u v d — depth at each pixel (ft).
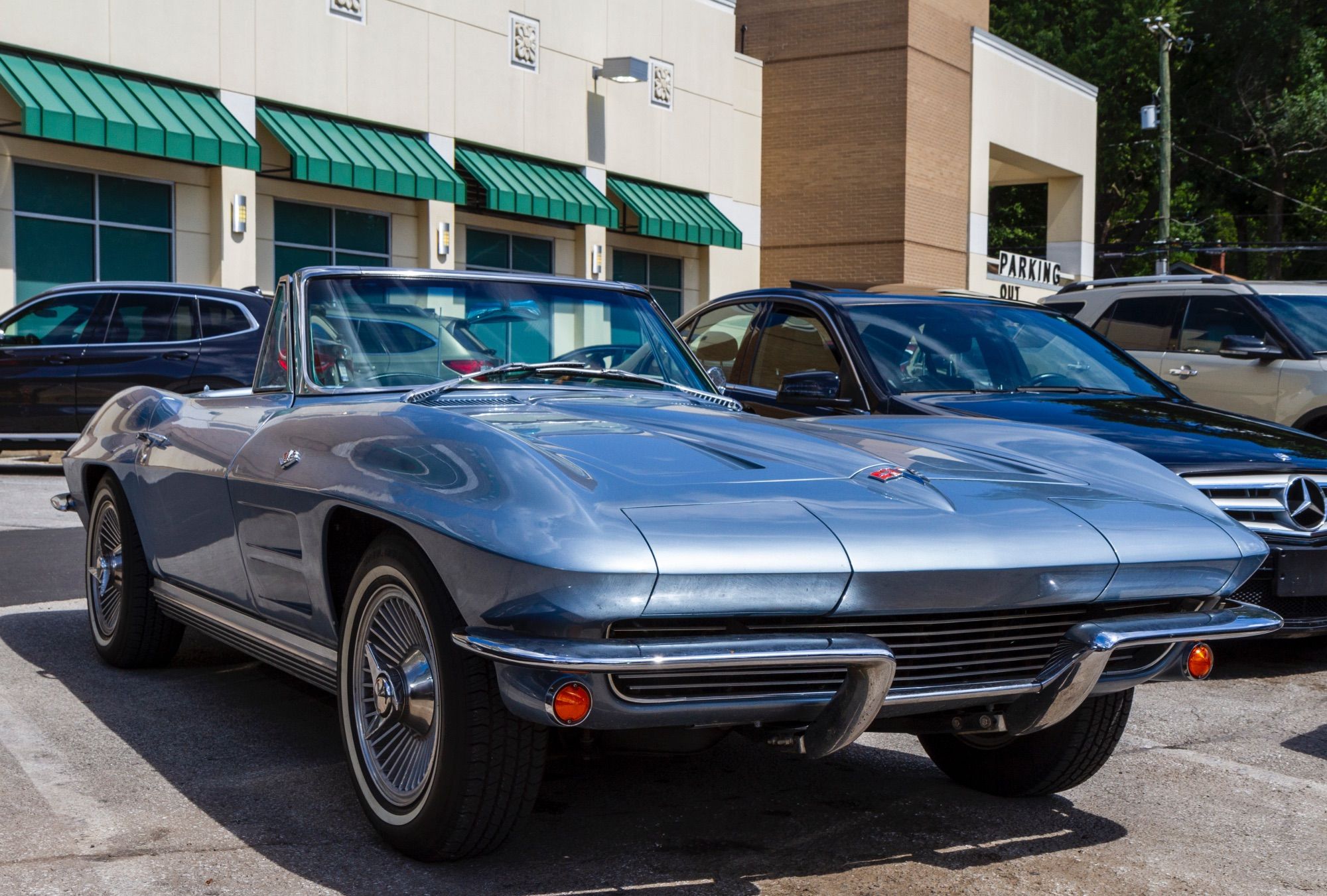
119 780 11.41
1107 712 10.94
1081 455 11.74
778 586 8.41
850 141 91.86
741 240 82.07
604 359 13.69
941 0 93.40
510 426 10.27
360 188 57.88
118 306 37.83
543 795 11.48
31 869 9.27
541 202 66.95
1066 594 9.32
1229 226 177.68
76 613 18.76
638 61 71.36
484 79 66.44
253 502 11.44
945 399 18.20
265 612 11.90
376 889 9.05
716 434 10.80
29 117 45.78
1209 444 16.84
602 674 8.16
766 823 10.84
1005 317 21.03
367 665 10.02
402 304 13.00
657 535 8.23
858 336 19.39
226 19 54.44
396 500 9.14
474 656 8.80
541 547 8.06
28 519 27.99
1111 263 168.76
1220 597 10.28
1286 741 14.08
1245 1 154.10
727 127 83.92
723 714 8.61
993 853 10.34
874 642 8.49
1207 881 9.89
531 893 9.07
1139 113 156.87
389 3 61.41
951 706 9.39
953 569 8.79
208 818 10.46
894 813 11.24
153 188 53.42
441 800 8.98
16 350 37.14
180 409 14.48
